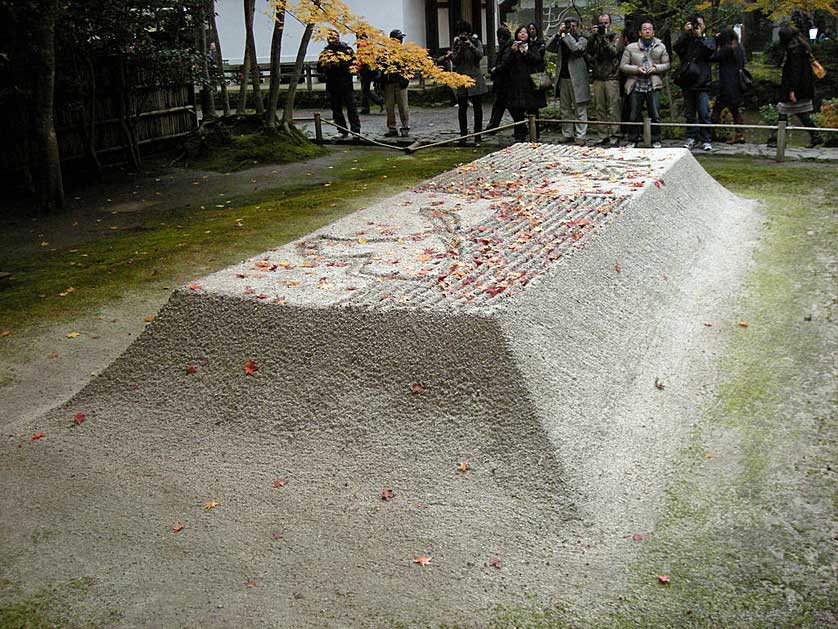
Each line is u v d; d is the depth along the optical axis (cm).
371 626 330
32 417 510
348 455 428
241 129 1491
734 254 755
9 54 1134
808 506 395
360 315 451
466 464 407
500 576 354
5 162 1186
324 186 1184
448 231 618
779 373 530
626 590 344
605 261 576
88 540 389
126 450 455
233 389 468
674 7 1532
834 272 696
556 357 450
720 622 326
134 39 1295
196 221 1024
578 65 1303
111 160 1398
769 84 1603
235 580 359
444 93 1980
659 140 1265
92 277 792
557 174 820
